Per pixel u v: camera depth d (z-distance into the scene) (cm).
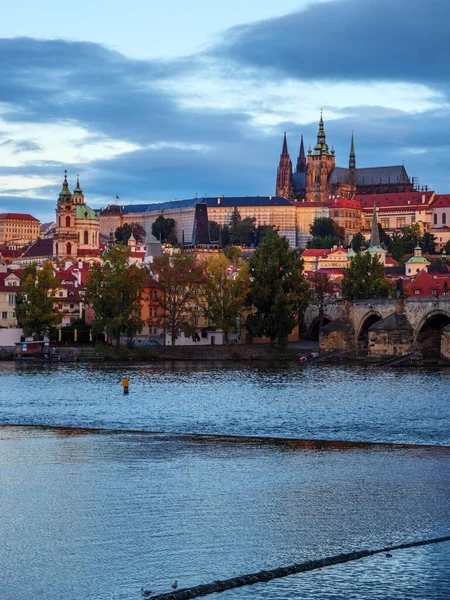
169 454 16050
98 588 9800
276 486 13625
